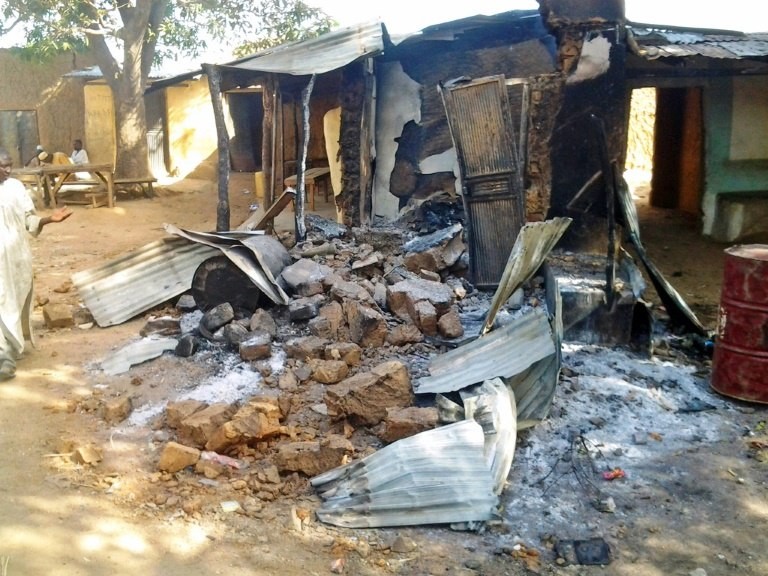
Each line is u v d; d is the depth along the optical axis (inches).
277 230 403.5
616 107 293.6
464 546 159.2
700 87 423.8
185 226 533.6
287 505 172.6
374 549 156.9
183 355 243.8
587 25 289.9
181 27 679.1
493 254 308.8
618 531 165.3
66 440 195.3
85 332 278.5
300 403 213.6
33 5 608.1
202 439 190.2
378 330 243.9
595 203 296.5
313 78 335.0
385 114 406.6
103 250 448.1
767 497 178.5
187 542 156.1
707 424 211.0
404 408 198.8
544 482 182.5
